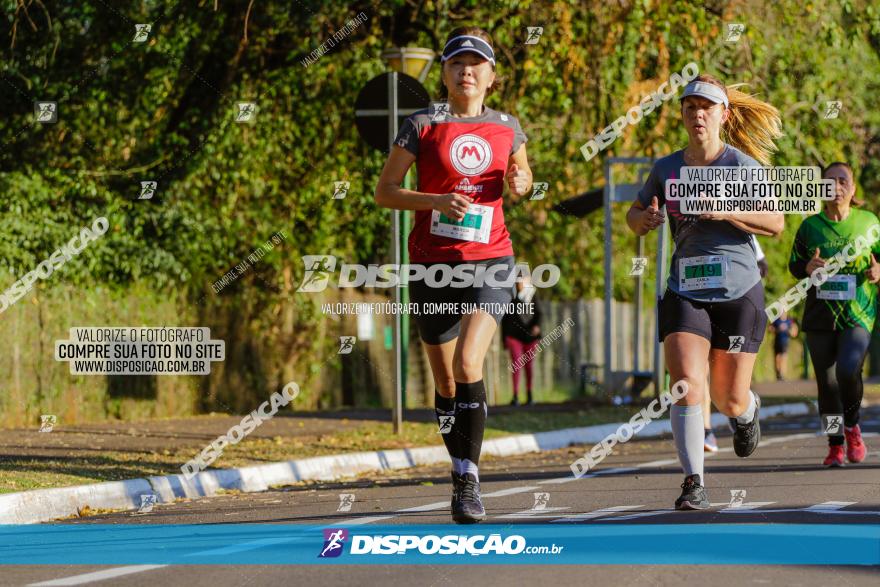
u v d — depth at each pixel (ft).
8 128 138.41
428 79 148.25
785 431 136.56
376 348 173.37
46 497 72.64
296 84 150.30
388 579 46.34
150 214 138.82
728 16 153.79
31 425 122.21
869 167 196.54
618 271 217.56
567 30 140.77
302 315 156.97
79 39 140.36
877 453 99.55
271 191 154.10
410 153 58.95
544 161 172.96
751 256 61.77
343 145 154.10
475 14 146.00
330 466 96.94
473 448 59.00
